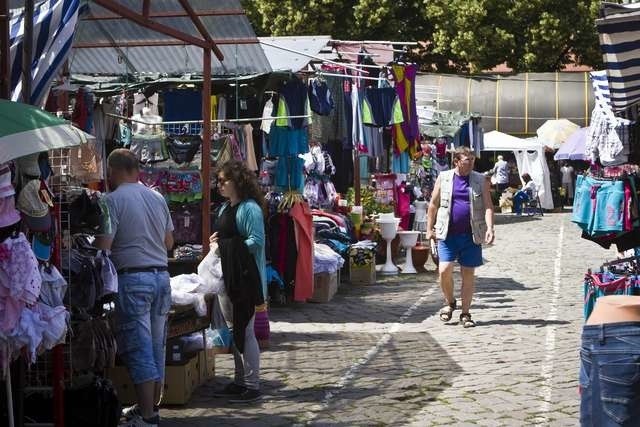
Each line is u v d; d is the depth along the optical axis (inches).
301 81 695.1
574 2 2000.5
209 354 468.8
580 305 697.0
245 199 428.5
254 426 387.2
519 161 1982.0
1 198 283.6
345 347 548.7
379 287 809.5
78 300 346.0
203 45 505.0
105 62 691.4
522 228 1497.3
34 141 273.4
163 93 697.6
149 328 370.0
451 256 612.7
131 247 368.8
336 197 873.5
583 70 2503.7
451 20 1982.0
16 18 371.9
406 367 493.4
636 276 377.7
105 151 634.2
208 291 438.0
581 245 1189.7
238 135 685.3
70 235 349.7
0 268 283.3
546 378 463.2
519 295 755.4
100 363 355.6
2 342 287.3
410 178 1218.6
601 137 555.2
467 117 1423.5
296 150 701.3
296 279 676.7
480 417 396.2
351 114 833.5
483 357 515.5
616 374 266.4
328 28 1900.8
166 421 395.2
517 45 2058.3
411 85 909.8
